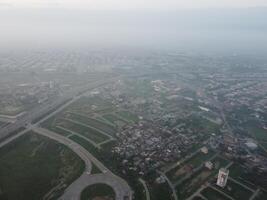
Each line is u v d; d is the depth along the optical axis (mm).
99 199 180000
